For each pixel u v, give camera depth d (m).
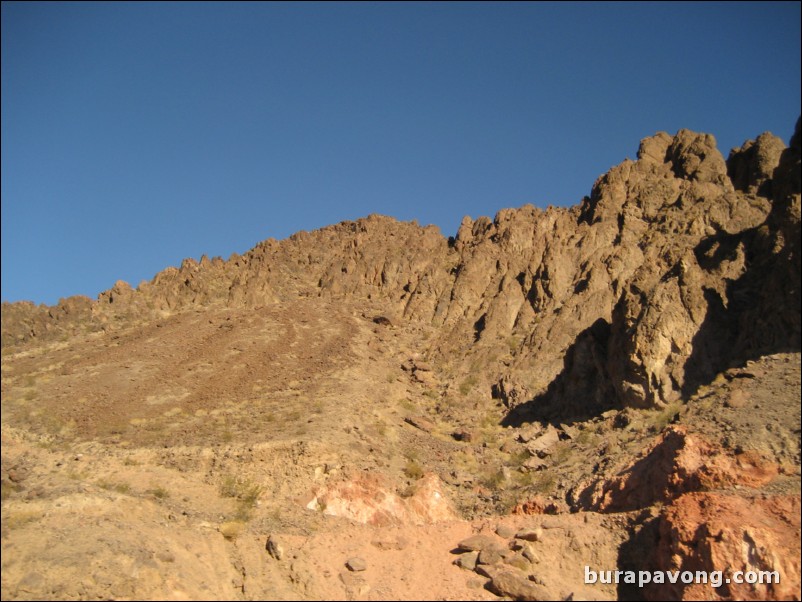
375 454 43.72
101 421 47.16
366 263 75.81
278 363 57.47
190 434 45.41
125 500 35.31
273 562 33.16
